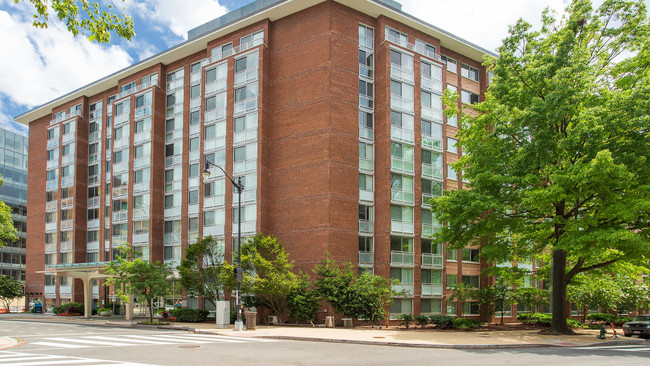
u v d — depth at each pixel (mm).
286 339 24359
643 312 47062
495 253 28141
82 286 55812
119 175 51969
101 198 54562
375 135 39938
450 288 39562
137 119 50312
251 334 25922
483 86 47562
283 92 40406
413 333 27062
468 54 46906
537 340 23188
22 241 91938
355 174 38156
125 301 36062
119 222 51094
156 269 36375
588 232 24672
